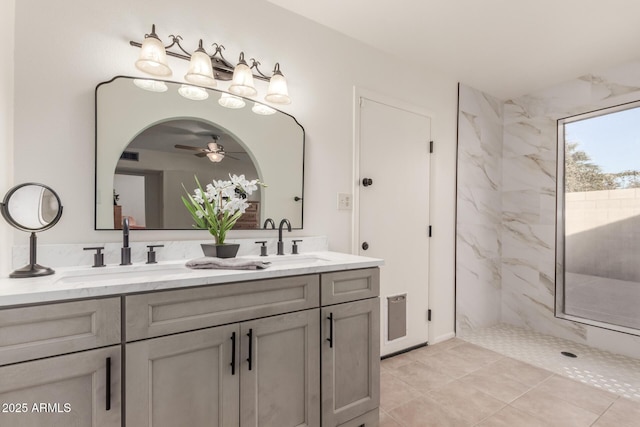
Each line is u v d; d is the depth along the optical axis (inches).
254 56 71.7
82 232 53.9
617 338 99.1
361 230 89.4
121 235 57.2
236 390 47.0
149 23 59.9
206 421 44.6
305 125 79.4
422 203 103.7
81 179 54.0
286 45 76.4
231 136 68.5
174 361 42.3
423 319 104.0
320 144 81.9
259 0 72.6
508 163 128.9
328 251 80.6
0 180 44.7
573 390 77.5
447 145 110.7
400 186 98.0
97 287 36.9
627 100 98.3
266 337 50.1
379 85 93.3
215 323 45.3
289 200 76.2
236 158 69.2
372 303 62.7
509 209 128.3
